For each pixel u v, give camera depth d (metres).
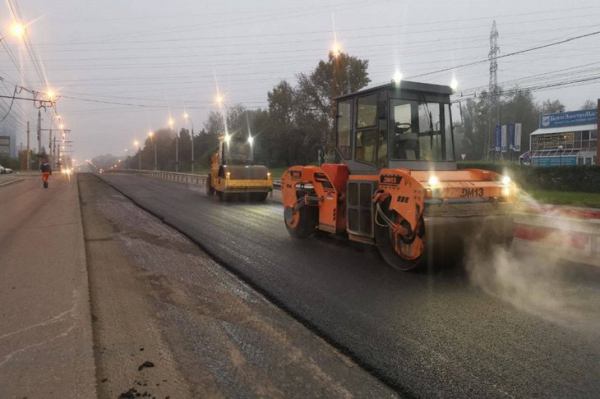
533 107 63.78
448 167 7.33
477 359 3.61
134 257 7.41
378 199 6.70
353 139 7.78
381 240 6.85
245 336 4.15
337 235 8.67
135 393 3.07
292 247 8.16
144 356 3.67
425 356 3.67
